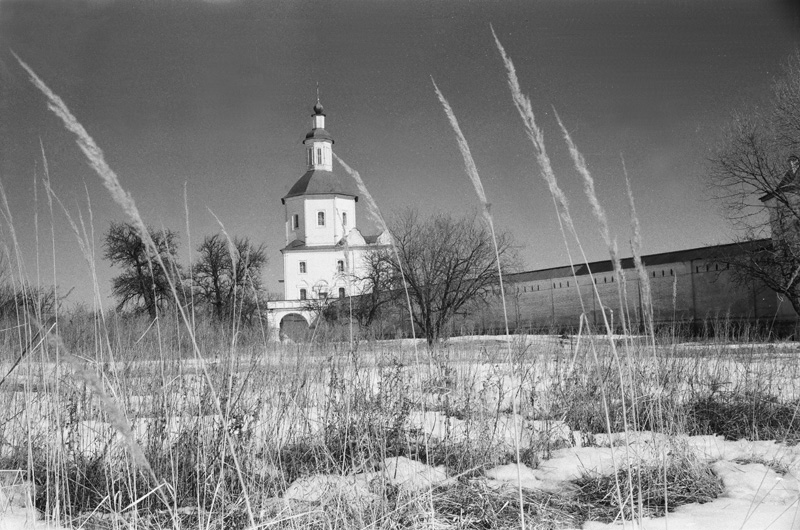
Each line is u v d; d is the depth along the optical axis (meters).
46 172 3.63
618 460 5.62
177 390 5.38
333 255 77.69
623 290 3.14
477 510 4.40
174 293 2.76
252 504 4.25
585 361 7.55
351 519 4.04
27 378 4.28
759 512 4.29
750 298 40.19
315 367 6.71
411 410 6.40
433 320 33.97
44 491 4.62
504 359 7.80
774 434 6.85
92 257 3.62
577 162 2.69
